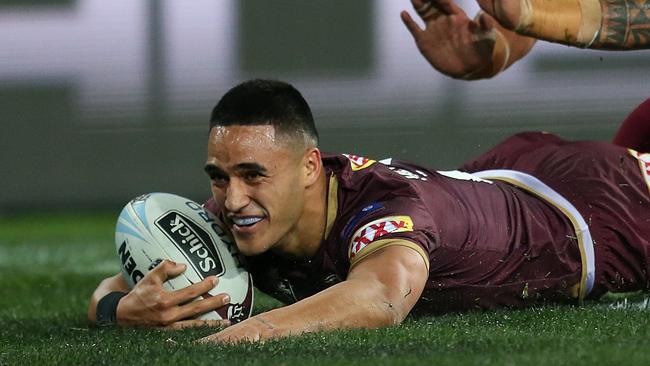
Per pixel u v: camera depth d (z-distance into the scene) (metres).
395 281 11.27
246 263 13.19
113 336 12.11
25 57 39.38
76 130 39.56
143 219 13.08
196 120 39.00
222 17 38.69
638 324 11.38
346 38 38.16
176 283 12.75
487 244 13.48
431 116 37.72
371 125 38.09
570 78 36.91
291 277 13.12
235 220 12.04
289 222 12.16
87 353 10.62
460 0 34.88
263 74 38.62
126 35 39.00
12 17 39.19
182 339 11.21
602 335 10.52
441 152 37.75
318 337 10.30
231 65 38.75
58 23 39.12
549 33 12.70
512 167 15.58
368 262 11.59
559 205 14.74
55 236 35.38
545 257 14.19
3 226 38.47
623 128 17.62
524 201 14.48
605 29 12.90
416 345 9.97
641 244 14.90
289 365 9.08
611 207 14.95
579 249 14.55
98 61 39.16
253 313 15.38
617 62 36.62
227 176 11.91
